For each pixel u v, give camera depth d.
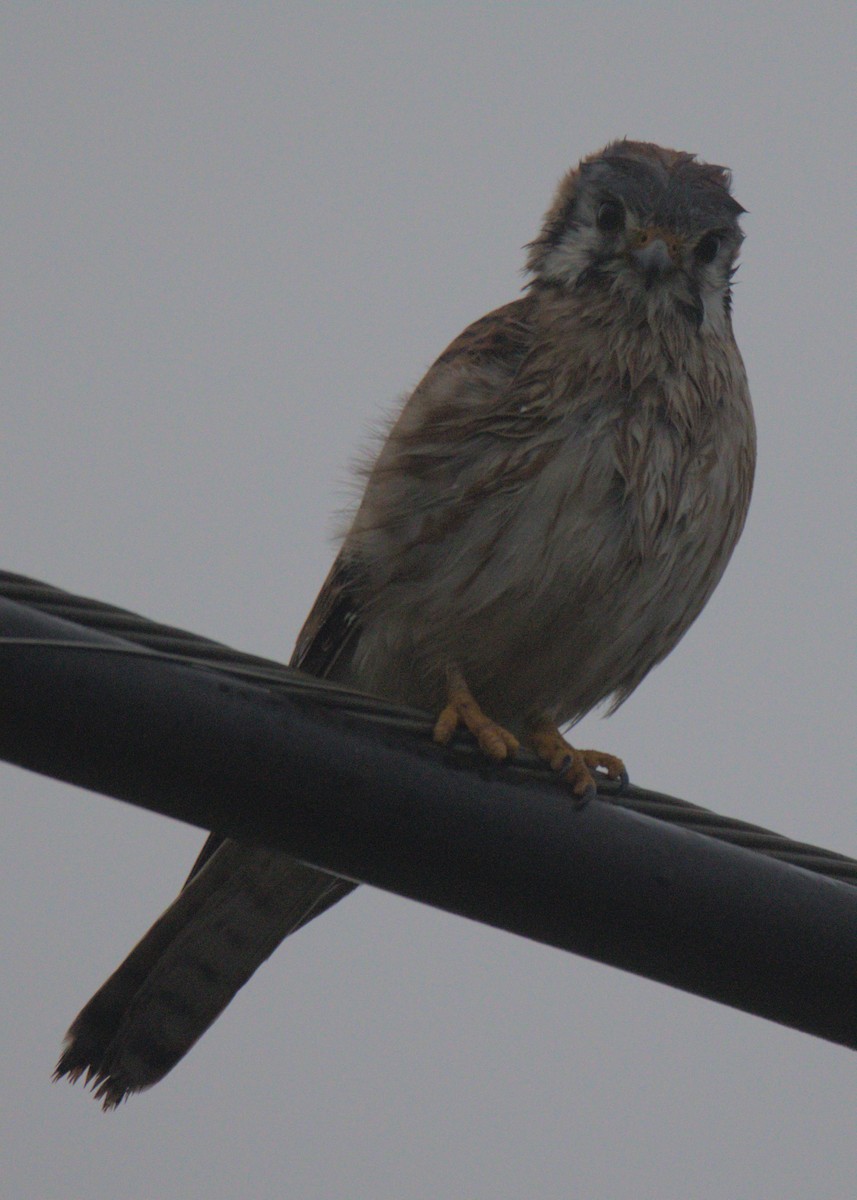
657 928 7.25
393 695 11.01
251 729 6.64
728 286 11.38
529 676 10.79
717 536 10.84
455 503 10.25
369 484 10.62
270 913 10.38
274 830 6.85
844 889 7.40
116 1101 9.86
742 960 7.29
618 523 10.25
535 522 10.17
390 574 10.49
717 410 10.77
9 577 6.31
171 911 10.17
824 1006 7.36
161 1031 10.06
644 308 10.66
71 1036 9.82
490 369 10.52
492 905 7.22
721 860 7.30
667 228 10.89
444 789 7.03
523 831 7.10
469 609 10.33
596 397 10.41
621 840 7.22
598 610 10.45
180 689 6.50
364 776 6.88
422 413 10.49
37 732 6.29
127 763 6.45
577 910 7.21
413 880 7.11
